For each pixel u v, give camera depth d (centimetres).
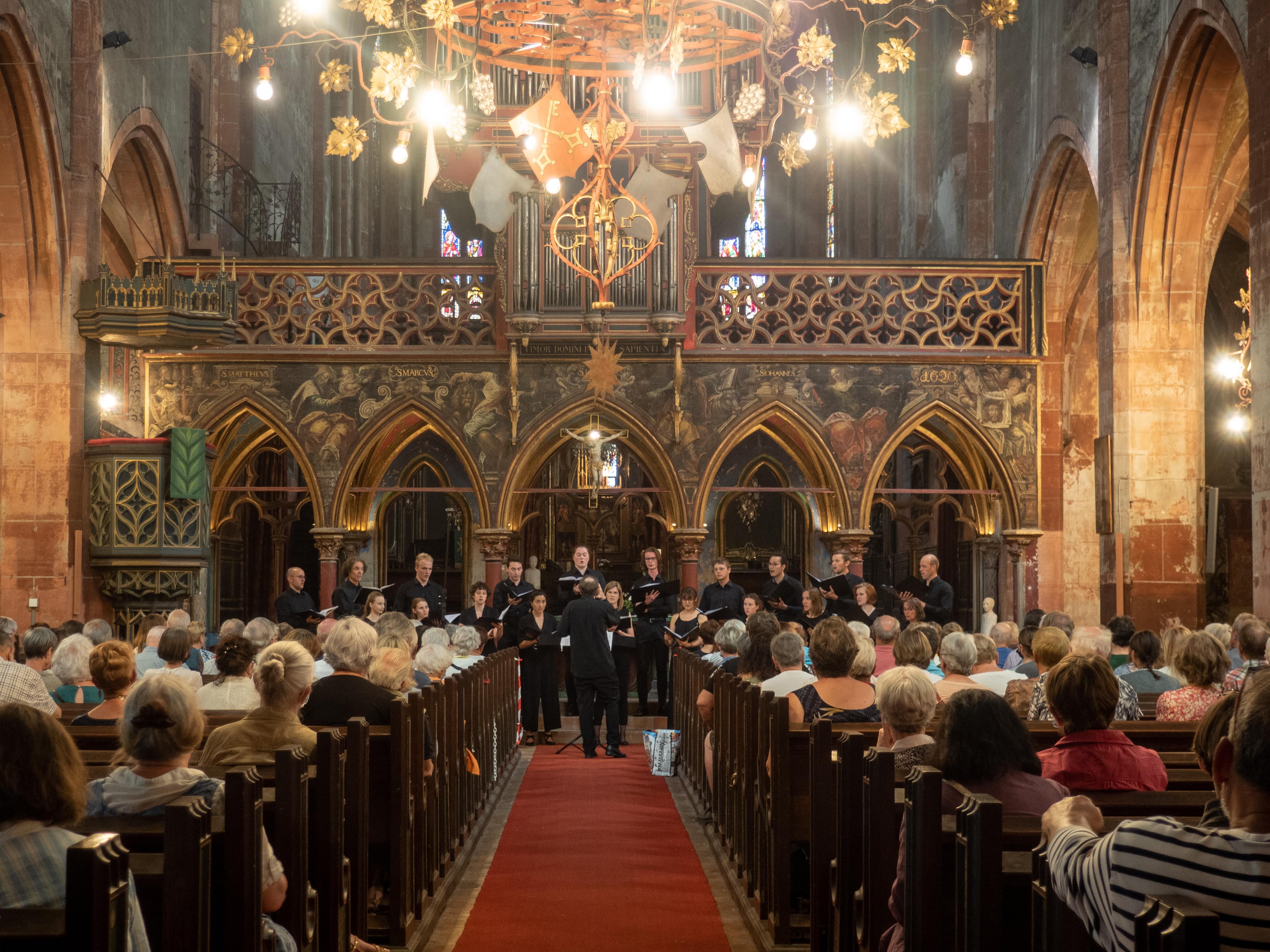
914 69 2572
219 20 2241
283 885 407
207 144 2206
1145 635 924
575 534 2612
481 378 1888
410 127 1226
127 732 432
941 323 1905
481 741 1048
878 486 2698
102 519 1576
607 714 1479
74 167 1612
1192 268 1608
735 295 1909
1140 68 1603
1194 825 279
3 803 298
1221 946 227
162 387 1872
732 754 837
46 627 995
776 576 1628
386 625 880
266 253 2348
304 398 1881
